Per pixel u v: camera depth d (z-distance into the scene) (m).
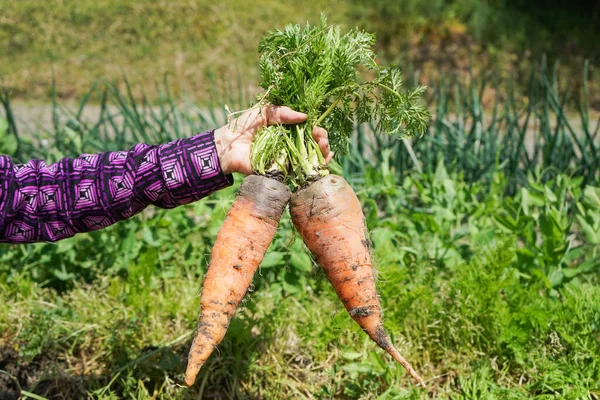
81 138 4.07
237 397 2.61
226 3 12.50
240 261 1.95
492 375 2.64
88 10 12.14
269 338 2.75
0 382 2.69
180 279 3.30
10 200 1.90
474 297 2.71
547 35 11.98
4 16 11.93
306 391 2.64
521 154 4.58
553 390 2.48
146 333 2.85
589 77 10.93
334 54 2.04
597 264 2.93
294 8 12.71
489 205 3.44
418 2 12.38
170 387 2.56
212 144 1.94
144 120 4.41
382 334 2.07
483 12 12.25
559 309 2.71
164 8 12.23
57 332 2.85
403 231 3.62
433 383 2.65
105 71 11.08
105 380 2.67
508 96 4.66
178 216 3.42
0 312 3.01
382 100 2.12
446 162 4.54
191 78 10.94
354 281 2.05
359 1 12.83
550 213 3.00
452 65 11.49
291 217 2.09
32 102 10.25
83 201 1.93
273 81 2.00
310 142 2.03
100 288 3.14
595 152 4.05
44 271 3.36
